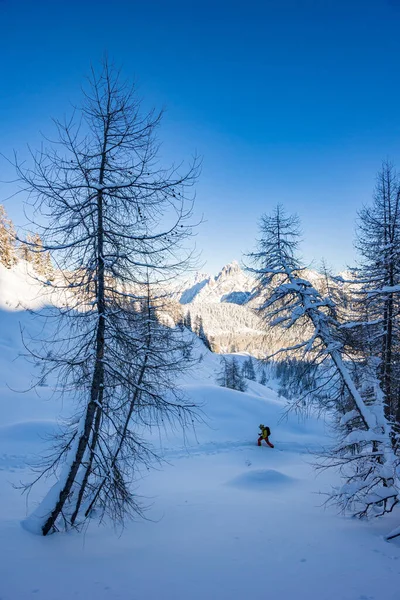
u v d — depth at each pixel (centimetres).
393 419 1039
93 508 853
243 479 1423
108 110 718
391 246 1152
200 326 10219
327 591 503
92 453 736
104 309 743
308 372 1038
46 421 2180
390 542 691
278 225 1071
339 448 946
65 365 720
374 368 1043
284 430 2825
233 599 479
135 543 691
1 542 616
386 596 490
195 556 625
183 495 1171
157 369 824
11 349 4506
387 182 1210
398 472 766
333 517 878
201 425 2630
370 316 1216
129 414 842
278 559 612
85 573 543
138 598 476
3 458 1648
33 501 1010
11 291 5566
